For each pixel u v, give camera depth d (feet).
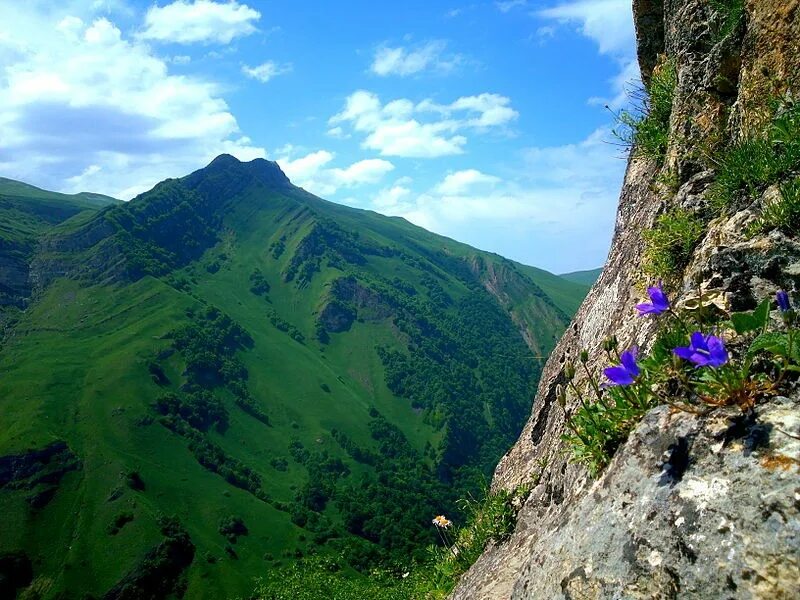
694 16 3.08
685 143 2.96
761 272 1.78
